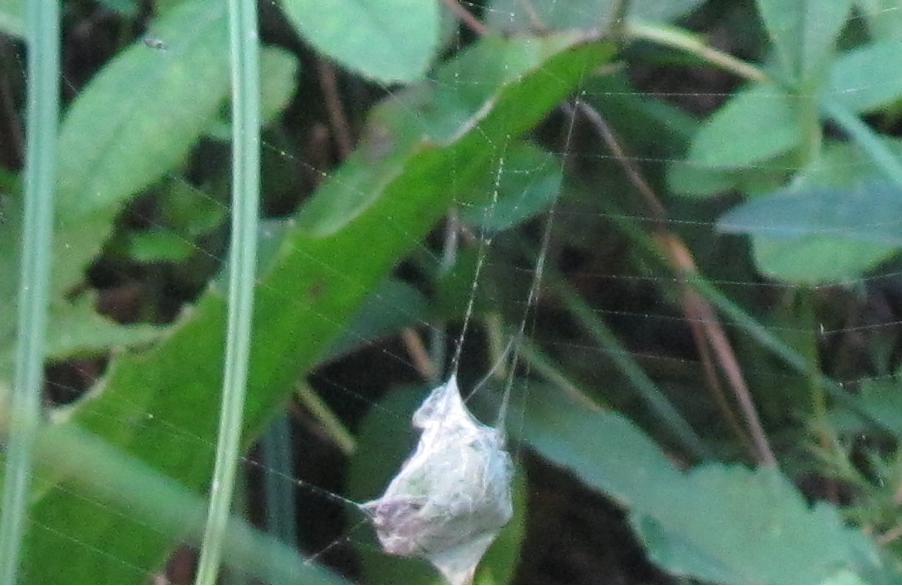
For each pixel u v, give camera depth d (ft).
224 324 2.16
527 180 2.28
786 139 2.24
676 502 2.23
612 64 2.31
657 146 2.32
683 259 2.32
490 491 2.19
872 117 2.28
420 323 2.30
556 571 2.32
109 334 2.22
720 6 2.31
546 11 2.26
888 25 2.24
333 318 2.21
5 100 2.31
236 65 2.16
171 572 2.27
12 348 2.20
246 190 2.14
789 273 2.23
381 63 2.17
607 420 2.26
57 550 2.17
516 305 2.32
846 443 2.29
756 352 2.32
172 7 2.21
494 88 2.24
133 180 2.18
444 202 2.20
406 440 2.28
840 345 2.31
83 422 2.15
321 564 2.28
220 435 2.13
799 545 2.20
